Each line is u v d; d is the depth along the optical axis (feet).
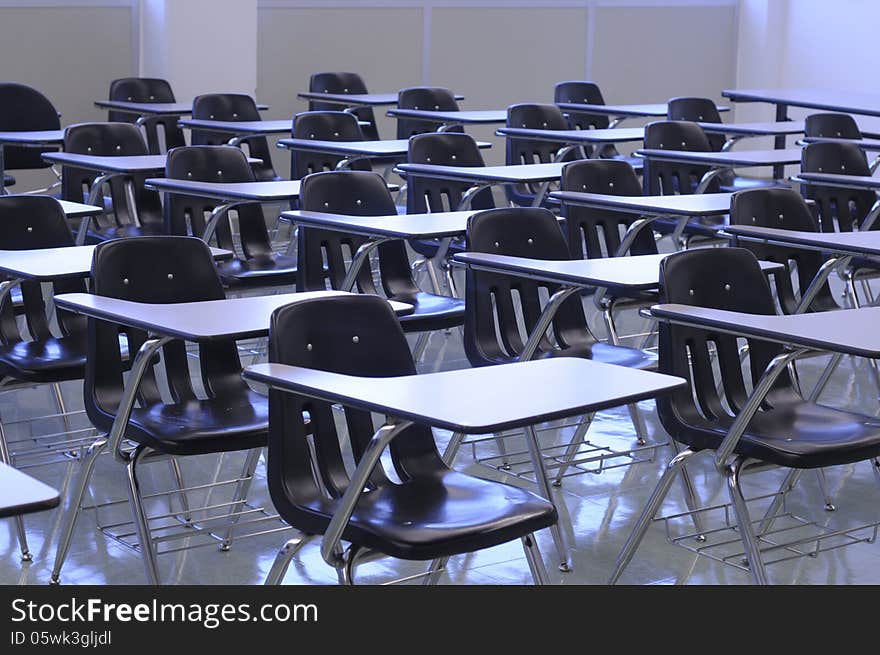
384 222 14.76
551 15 37.32
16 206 13.52
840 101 29.22
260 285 16.30
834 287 25.22
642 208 15.88
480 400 8.10
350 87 30.25
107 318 10.11
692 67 40.65
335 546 8.67
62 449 13.79
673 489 14.24
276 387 8.71
